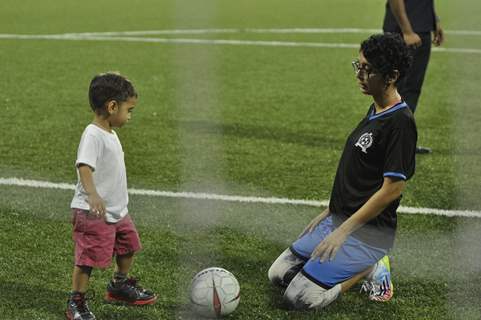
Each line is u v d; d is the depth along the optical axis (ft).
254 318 20.81
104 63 57.57
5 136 38.04
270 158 35.35
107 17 80.02
